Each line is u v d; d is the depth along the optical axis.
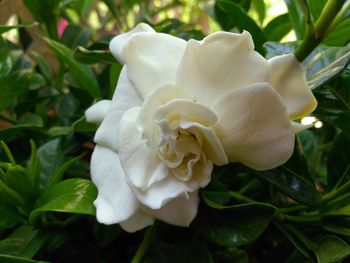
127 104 0.13
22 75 0.19
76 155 0.21
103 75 0.22
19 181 0.15
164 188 0.11
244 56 0.11
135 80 0.12
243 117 0.11
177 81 0.11
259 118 0.11
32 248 0.15
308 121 0.15
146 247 0.14
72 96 0.22
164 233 0.17
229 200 0.16
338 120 0.14
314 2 0.16
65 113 0.21
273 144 0.11
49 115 0.24
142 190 0.11
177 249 0.14
